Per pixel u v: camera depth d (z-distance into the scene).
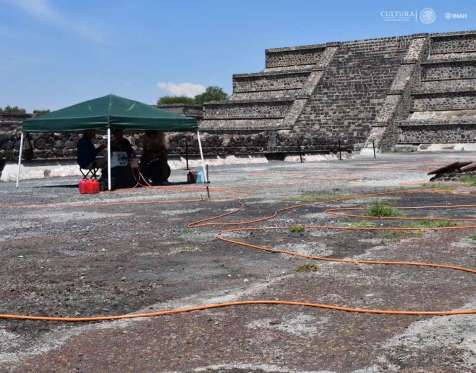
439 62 51.94
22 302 5.48
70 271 6.67
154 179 18.42
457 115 48.06
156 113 17.44
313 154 36.41
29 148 23.09
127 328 4.72
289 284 5.90
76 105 17.28
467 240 7.93
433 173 18.16
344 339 4.36
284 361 4.00
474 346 4.16
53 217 11.11
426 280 5.92
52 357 4.16
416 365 3.87
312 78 56.38
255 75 60.28
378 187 16.06
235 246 7.98
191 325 4.75
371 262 6.74
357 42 58.34
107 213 11.56
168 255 7.47
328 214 10.79
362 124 49.56
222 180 19.94
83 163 17.14
